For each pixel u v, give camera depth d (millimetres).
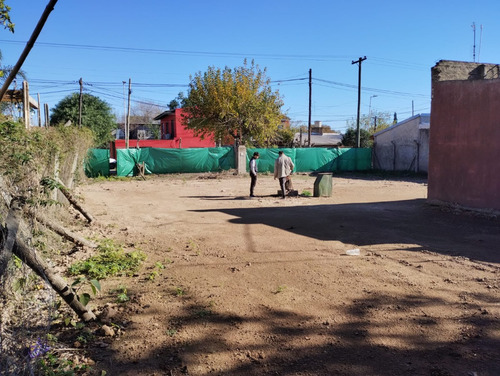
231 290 5109
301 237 8125
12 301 3762
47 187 5672
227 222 9867
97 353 3562
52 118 44312
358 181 23219
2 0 3850
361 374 3252
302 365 3391
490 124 10133
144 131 66000
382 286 5238
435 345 3699
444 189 11609
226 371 3307
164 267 6098
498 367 3336
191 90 33312
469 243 7562
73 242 6887
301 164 29812
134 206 12805
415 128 27875
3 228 3439
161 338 3852
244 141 33469
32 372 2762
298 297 4871
